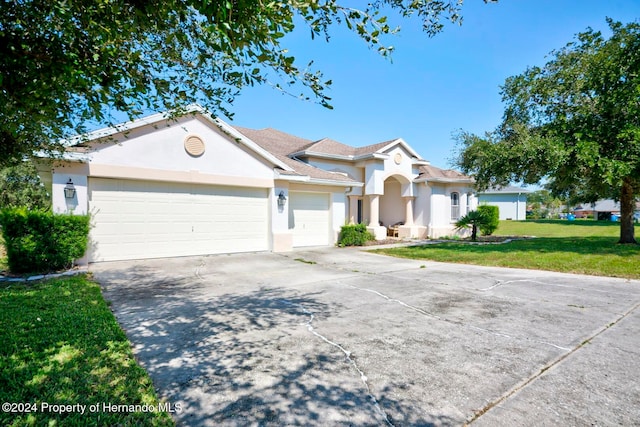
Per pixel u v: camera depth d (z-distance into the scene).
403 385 3.29
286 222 14.31
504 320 5.28
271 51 2.67
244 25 2.27
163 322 5.15
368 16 2.58
